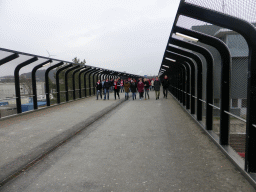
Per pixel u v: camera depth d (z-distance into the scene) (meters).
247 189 2.58
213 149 4.05
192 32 4.28
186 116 7.70
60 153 4.04
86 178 2.99
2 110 7.96
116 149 4.20
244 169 2.93
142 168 3.28
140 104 11.77
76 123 6.75
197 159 3.57
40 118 7.79
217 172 3.06
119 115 8.22
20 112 8.58
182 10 3.28
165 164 3.40
